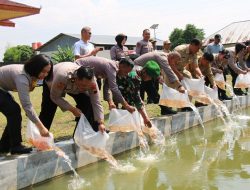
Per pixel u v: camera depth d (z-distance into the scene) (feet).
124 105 19.79
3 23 36.29
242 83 35.22
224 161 18.74
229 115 29.76
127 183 15.96
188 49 26.86
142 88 30.19
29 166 15.46
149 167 18.13
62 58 134.51
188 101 24.75
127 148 21.18
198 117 27.89
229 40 124.26
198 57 29.40
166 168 17.88
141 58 24.18
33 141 15.78
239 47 36.27
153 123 22.97
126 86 20.42
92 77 16.37
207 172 17.01
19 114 15.92
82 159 18.15
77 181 16.30
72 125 24.43
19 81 15.01
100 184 15.89
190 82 26.53
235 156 19.63
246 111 34.27
